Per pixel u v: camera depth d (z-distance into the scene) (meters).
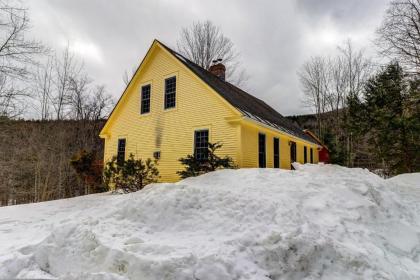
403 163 13.82
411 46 13.53
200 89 12.22
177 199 5.04
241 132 11.03
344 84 32.19
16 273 3.49
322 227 4.61
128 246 3.57
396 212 6.06
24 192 16.45
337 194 5.99
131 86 15.12
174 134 12.88
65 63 26.89
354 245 4.25
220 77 18.20
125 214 4.90
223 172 8.55
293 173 7.83
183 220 4.61
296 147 18.33
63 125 23.78
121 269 3.27
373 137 15.41
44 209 9.06
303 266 3.61
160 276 3.00
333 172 7.79
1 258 3.78
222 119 11.35
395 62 14.46
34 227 6.16
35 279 3.37
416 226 5.71
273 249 3.68
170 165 12.75
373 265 3.80
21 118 16.67
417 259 4.53
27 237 5.22
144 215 4.77
